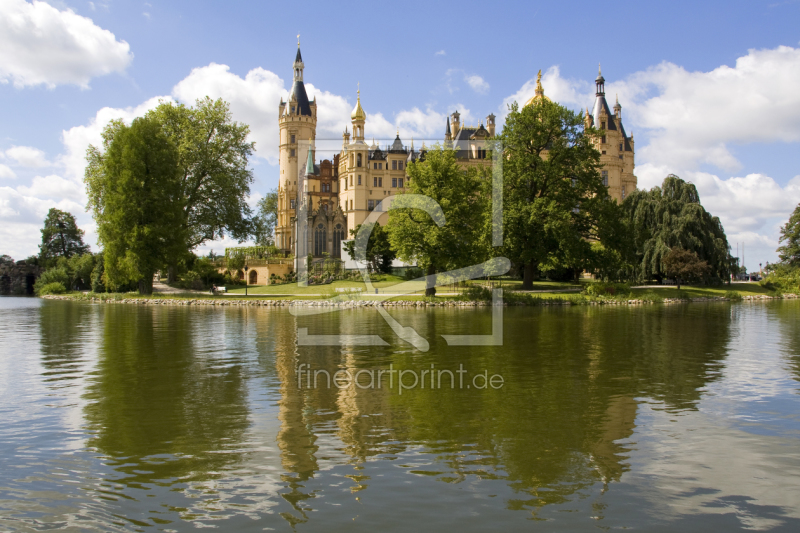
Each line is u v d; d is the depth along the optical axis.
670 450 9.88
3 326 29.94
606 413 12.15
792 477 8.73
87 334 26.05
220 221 69.81
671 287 64.88
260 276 86.94
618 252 54.41
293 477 8.67
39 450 9.84
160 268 56.22
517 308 44.75
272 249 98.44
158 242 55.31
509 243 50.34
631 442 10.27
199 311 41.81
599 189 54.94
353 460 9.38
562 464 9.22
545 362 18.38
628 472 8.91
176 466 9.12
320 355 19.89
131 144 54.50
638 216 66.62
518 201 52.00
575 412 12.24
